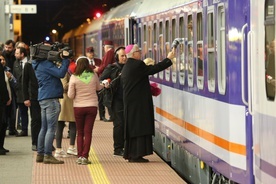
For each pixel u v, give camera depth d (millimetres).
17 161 15180
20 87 19016
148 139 14984
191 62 12844
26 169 14227
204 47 11688
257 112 8562
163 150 16609
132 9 22672
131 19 21500
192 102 12742
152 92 15719
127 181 13000
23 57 18828
